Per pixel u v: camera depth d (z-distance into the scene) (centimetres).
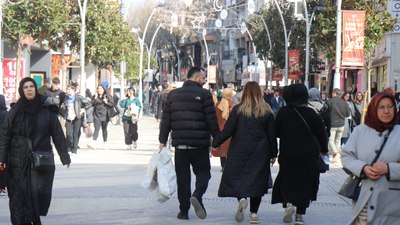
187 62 13800
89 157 2927
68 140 3025
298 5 5484
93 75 8038
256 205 1484
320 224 1463
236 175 1450
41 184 1237
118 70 8006
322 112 2389
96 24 4931
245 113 1459
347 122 2916
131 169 2469
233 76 12212
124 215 1547
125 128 3397
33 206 1228
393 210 897
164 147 1547
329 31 4466
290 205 1480
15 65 4400
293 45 7269
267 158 1459
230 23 12300
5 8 3831
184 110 1505
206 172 1520
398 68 5444
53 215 1534
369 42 4406
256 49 8244
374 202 896
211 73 9862
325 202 1775
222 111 2205
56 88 2783
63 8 4216
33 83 1248
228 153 1468
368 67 4572
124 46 5981
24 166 1228
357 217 918
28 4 3972
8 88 4384
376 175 892
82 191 1906
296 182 1435
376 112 911
